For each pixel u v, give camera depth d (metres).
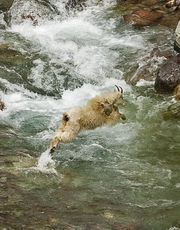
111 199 15.21
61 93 23.61
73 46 27.44
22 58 25.89
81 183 16.05
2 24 29.69
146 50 26.78
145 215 14.41
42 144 18.52
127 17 30.14
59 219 13.79
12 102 22.28
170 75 23.06
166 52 25.73
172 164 17.72
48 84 24.08
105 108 19.17
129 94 23.12
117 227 13.63
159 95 22.95
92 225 13.62
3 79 24.00
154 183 16.39
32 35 28.55
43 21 29.98
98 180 16.39
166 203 15.18
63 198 14.98
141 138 19.44
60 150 18.09
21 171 16.33
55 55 26.48
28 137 19.05
